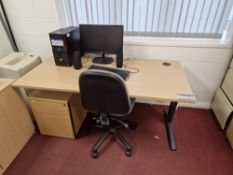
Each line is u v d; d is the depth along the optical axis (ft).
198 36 6.31
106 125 5.82
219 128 6.56
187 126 6.69
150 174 5.01
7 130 5.16
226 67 6.46
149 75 5.29
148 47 6.55
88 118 7.06
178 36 6.42
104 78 3.97
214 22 5.98
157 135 6.31
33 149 5.86
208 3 5.68
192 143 5.96
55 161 5.45
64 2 6.54
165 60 6.53
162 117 7.18
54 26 6.84
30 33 7.19
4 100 4.94
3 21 6.73
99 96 4.41
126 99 4.31
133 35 6.72
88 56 6.65
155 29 6.45
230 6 5.63
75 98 5.83
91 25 5.73
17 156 5.62
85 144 6.00
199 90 7.22
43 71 5.63
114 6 6.24
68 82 4.96
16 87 5.30
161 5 5.95
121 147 5.84
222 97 6.36
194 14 5.93
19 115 5.61
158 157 5.50
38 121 6.00
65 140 6.17
